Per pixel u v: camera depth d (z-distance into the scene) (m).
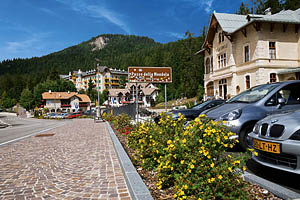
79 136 10.22
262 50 20.47
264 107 5.11
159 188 2.93
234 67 23.94
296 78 19.61
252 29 21.20
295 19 21.47
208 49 29.70
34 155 6.04
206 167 2.55
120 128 11.27
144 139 4.38
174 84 66.69
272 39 20.77
